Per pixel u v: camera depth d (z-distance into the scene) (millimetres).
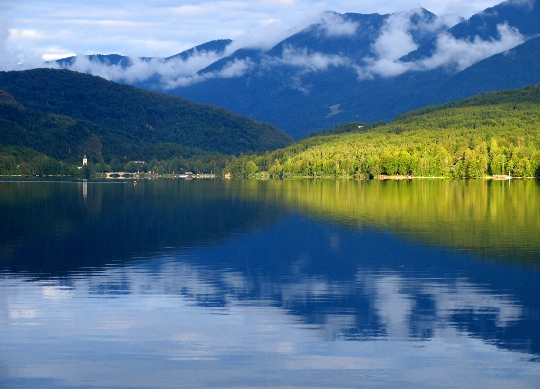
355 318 55094
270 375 43406
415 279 69875
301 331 51688
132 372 43906
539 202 161125
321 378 42969
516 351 47375
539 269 74625
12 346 48344
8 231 110500
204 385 42062
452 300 60812
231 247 92625
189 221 126938
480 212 137000
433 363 45281
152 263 79750
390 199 176375
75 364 45219
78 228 115500
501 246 91000
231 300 61031
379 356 46469
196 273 73562
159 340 49594
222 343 49031
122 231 111000
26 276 71562
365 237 101500
